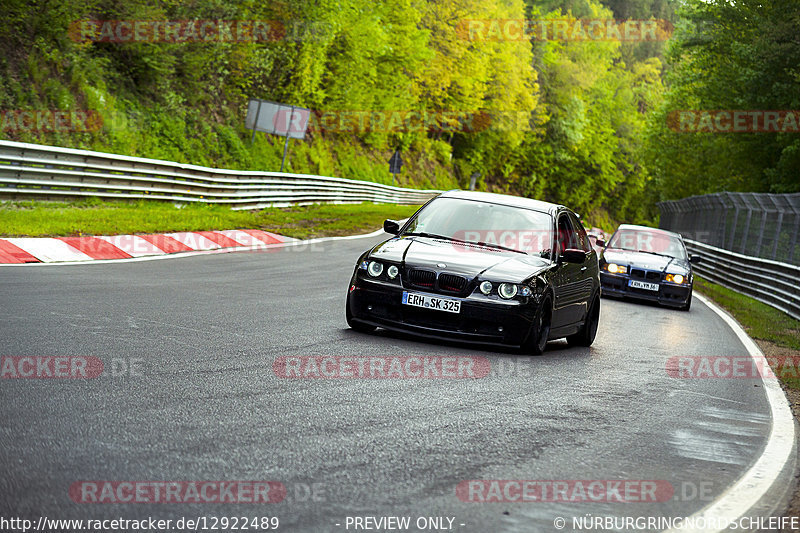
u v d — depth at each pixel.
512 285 21.34
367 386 15.85
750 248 63.28
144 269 32.34
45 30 62.56
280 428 12.30
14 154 44.31
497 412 14.92
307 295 29.28
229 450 10.99
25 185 45.50
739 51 100.88
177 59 79.50
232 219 56.78
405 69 141.38
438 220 24.41
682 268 45.34
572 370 20.75
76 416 11.92
